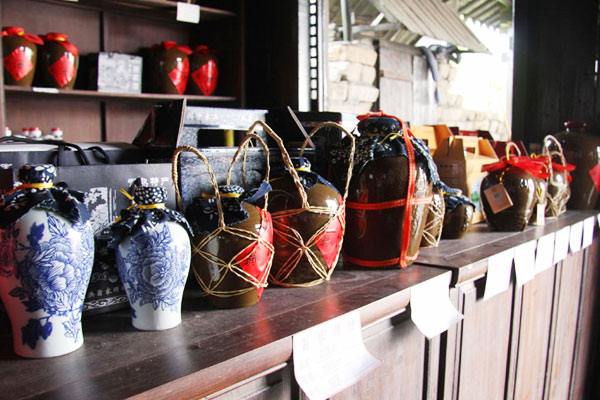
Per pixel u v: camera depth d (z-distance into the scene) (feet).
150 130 3.67
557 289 6.23
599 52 8.27
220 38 10.21
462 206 5.16
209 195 3.04
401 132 3.99
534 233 5.57
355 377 2.80
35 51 7.84
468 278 4.13
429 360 4.04
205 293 3.03
